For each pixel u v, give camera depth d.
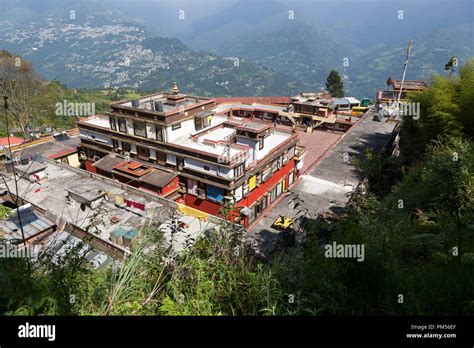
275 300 5.75
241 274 6.31
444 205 8.36
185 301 5.81
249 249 8.05
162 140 30.17
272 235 25.64
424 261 9.37
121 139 33.25
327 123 54.25
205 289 6.02
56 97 67.00
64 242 7.83
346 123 52.25
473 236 8.30
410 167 23.92
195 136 30.67
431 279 6.40
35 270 6.62
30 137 44.72
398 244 9.86
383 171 27.42
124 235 19.52
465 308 5.43
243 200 28.17
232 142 29.62
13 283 4.85
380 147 39.31
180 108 30.84
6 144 38.22
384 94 57.12
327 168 35.12
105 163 32.97
